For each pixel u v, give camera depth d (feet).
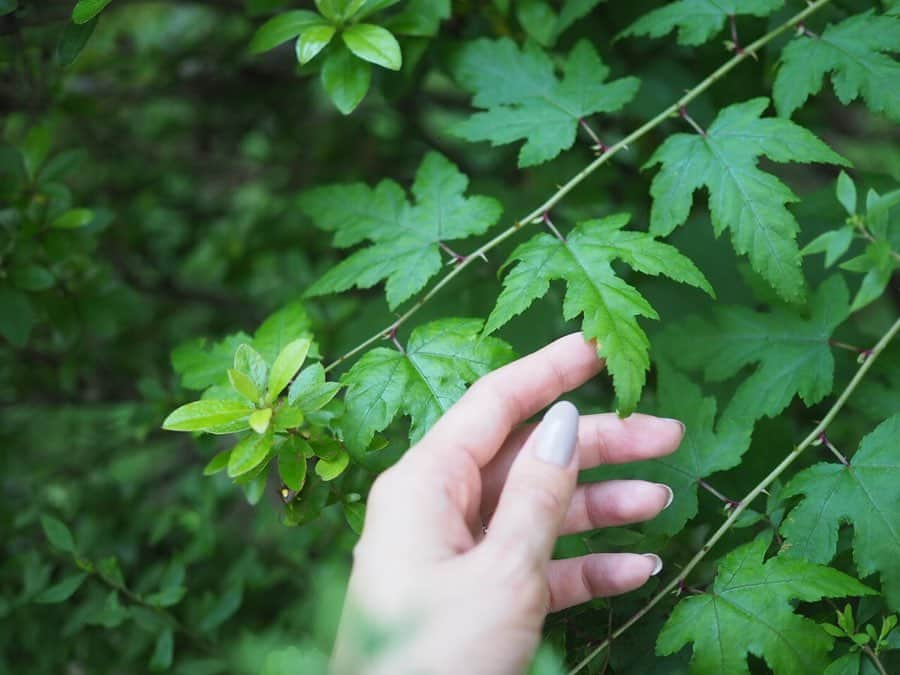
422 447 0.85
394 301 1.04
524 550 0.76
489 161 1.80
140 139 1.96
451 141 1.84
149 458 1.80
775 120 1.00
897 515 0.89
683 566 1.02
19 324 1.23
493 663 0.72
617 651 0.96
